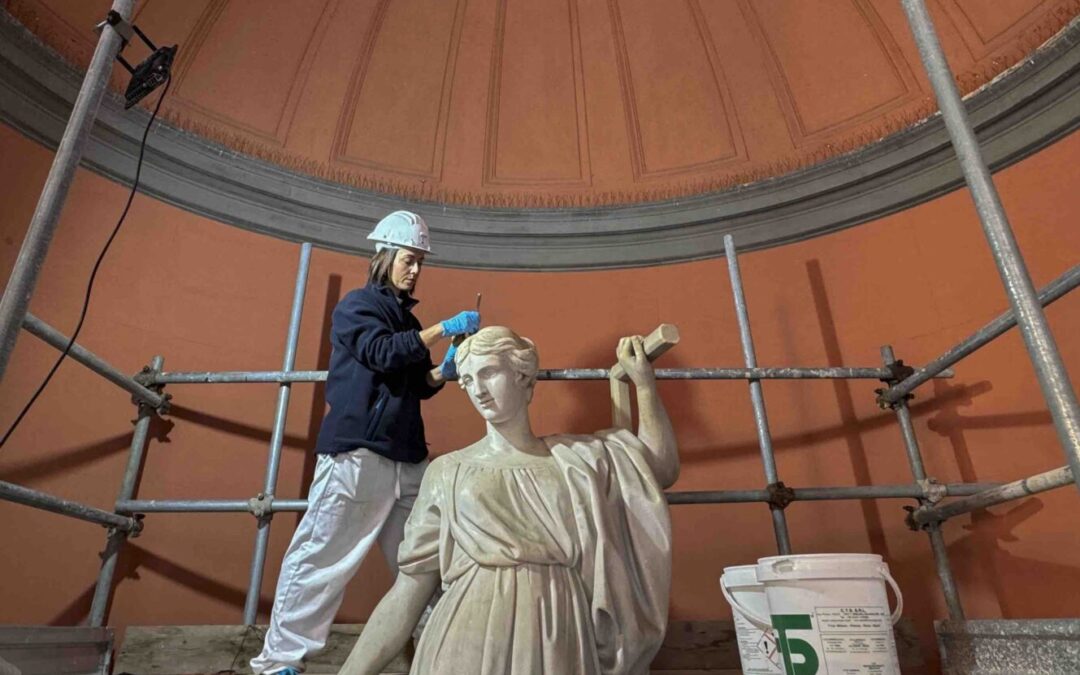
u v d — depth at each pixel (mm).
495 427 1588
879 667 1212
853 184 3014
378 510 1839
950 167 2812
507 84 3527
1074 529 2232
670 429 1672
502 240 3355
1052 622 1470
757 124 3340
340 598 1803
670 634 2176
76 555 2301
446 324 1894
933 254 2799
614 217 3361
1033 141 2598
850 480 2688
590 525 1425
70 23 2619
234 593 2496
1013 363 2484
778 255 3164
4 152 2373
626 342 1718
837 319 2939
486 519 1399
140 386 2367
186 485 2537
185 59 2926
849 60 3143
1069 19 2557
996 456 2438
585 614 1354
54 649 1814
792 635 1279
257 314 2885
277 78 3154
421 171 3406
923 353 2701
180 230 2828
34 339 2367
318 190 3123
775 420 2898
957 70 2857
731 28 3355
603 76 3533
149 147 2756
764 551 2719
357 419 1824
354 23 3277
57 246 2482
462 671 1245
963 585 2400
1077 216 2453
